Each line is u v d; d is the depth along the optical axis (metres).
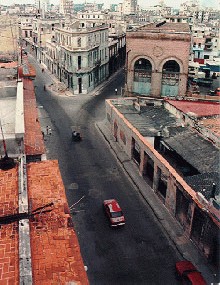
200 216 22.27
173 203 26.11
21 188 13.12
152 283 20.78
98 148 40.62
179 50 48.38
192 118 33.81
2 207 12.30
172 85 50.75
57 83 70.44
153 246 23.94
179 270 20.92
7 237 10.91
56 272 9.74
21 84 23.95
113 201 27.53
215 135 29.50
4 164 14.81
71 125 48.66
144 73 51.28
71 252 10.50
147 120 37.59
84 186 31.92
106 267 21.95
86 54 63.06
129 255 23.06
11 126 18.52
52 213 12.19
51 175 14.60
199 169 26.25
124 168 35.25
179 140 31.31
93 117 52.28
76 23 66.00
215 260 21.31
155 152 29.44
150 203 28.73
